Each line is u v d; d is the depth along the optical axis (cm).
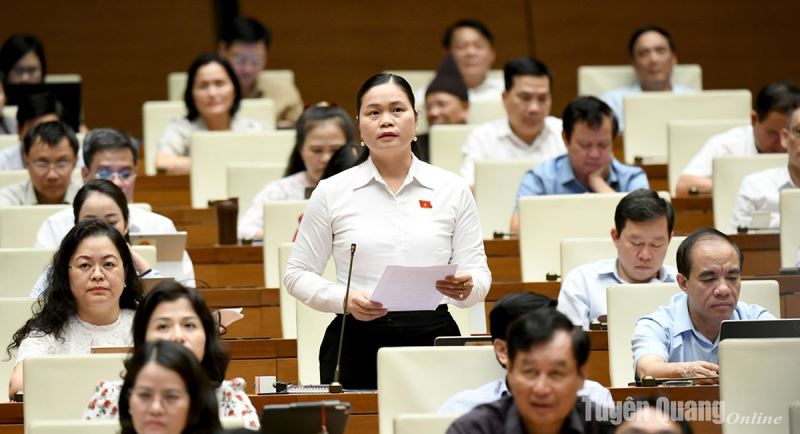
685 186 1641
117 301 1046
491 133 1720
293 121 2091
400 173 1017
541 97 1695
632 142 1847
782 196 1356
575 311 1170
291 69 2614
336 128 1517
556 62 2600
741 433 924
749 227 1455
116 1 2570
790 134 1460
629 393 950
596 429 807
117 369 946
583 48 2595
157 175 1748
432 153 1745
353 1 2612
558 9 2595
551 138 1719
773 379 924
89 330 1038
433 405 928
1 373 1082
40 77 2056
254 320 1334
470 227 1020
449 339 971
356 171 1019
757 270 1408
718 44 2572
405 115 1002
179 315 870
